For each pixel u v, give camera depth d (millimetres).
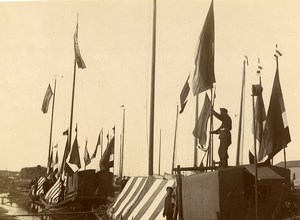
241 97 15602
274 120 9625
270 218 8234
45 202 21906
